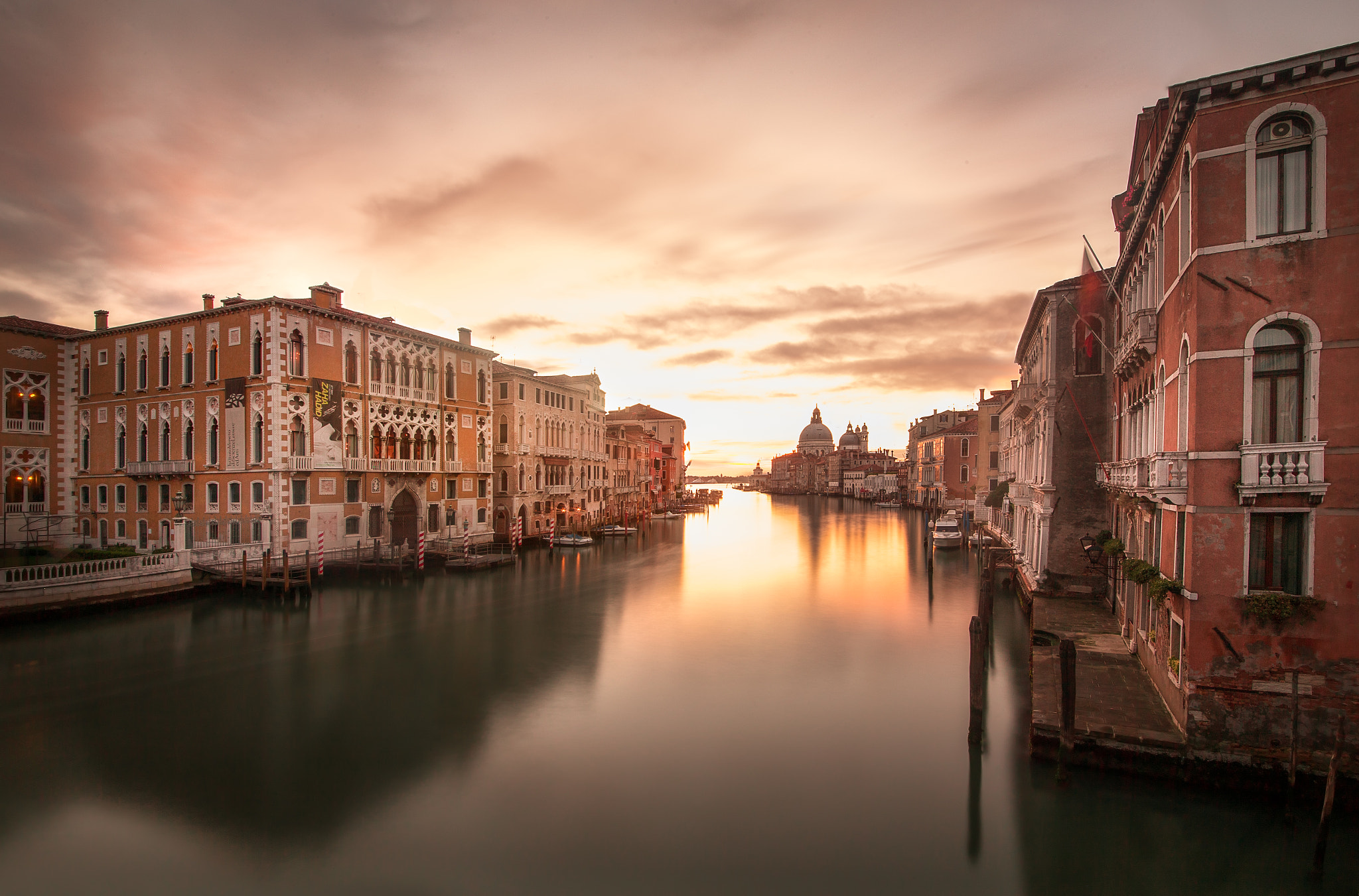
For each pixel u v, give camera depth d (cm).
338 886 989
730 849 1088
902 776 1325
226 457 3128
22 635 2192
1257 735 1127
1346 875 1001
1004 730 1544
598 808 1205
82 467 3631
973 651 1461
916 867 1045
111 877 1005
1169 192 1376
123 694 1733
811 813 1195
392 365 3609
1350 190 1054
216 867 1030
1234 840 1091
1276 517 1116
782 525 7331
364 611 2647
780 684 1864
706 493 12638
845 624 2592
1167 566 1356
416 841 1100
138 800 1221
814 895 984
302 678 1861
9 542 3366
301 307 3103
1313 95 1069
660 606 2883
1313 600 1079
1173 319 1346
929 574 3512
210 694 1738
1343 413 1059
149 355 3403
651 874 1023
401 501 3675
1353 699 1070
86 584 2412
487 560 3644
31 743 1448
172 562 2678
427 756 1397
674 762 1382
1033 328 2914
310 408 3138
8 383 3406
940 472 7694
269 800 1220
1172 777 1188
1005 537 4503
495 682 1848
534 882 1004
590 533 5600
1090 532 2386
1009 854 1077
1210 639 1148
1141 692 1462
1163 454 1222
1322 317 1067
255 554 2967
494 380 4606
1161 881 1014
